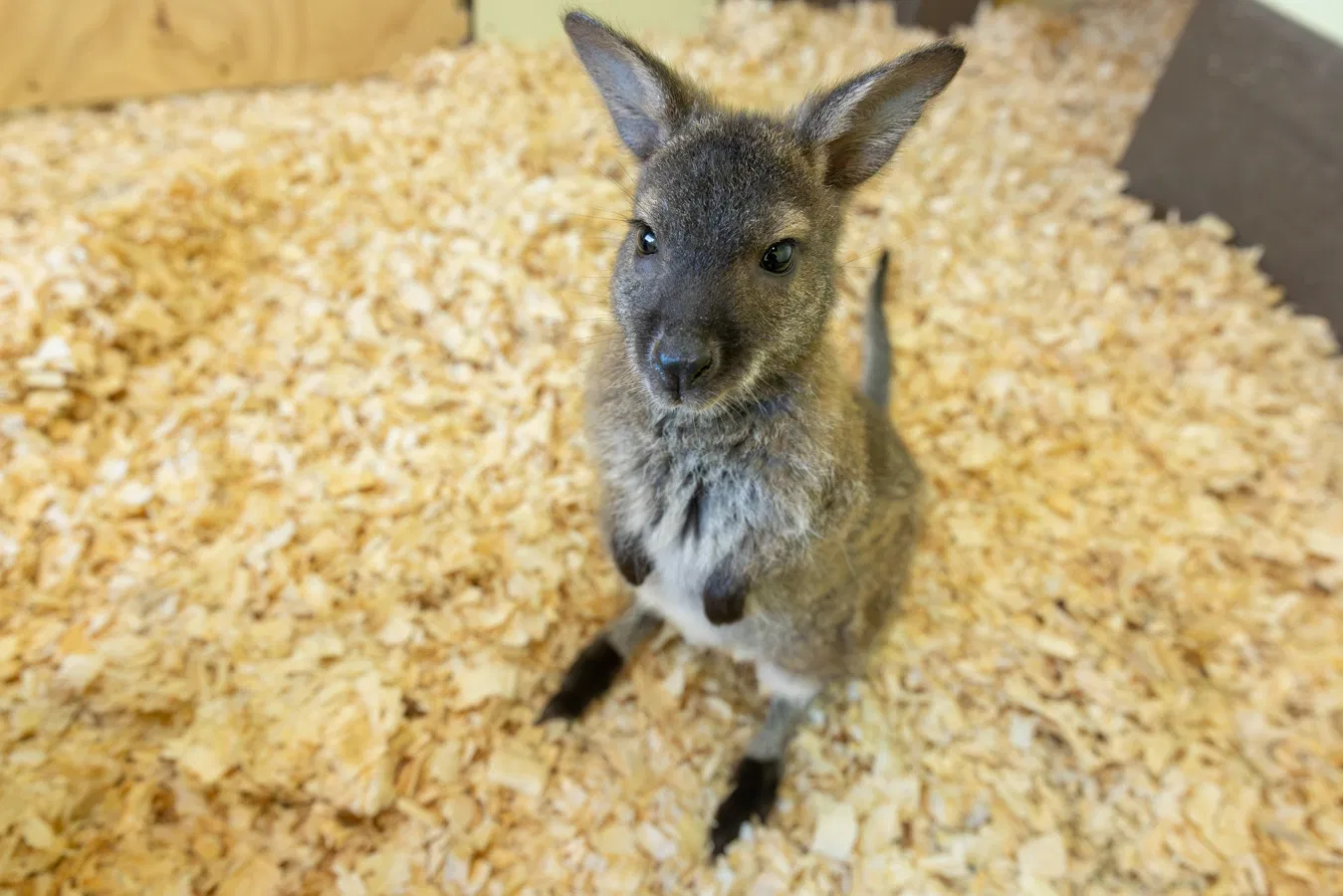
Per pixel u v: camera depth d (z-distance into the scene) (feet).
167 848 1.06
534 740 1.20
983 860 1.14
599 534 1.33
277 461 1.42
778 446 0.94
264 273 1.63
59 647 1.19
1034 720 1.27
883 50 2.40
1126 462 1.60
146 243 1.55
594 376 1.04
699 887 1.11
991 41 2.51
